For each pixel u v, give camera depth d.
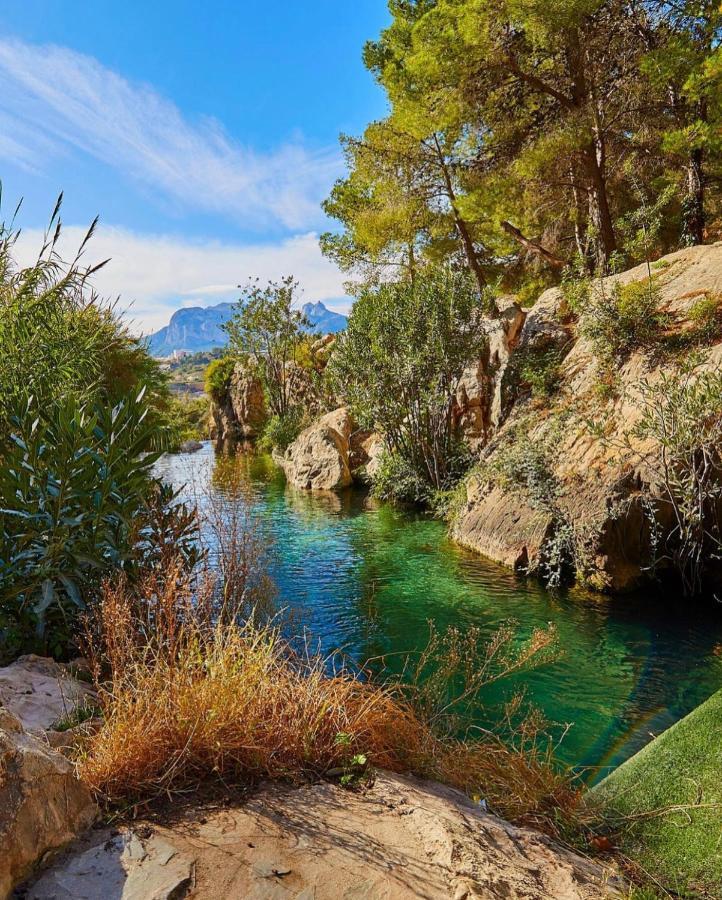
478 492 11.23
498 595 8.26
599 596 8.07
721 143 13.79
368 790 2.74
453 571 9.39
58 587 4.67
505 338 15.48
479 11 13.95
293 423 27.70
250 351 33.00
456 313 14.46
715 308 10.26
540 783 3.37
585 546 8.34
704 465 7.73
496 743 4.24
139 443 5.38
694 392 7.86
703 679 5.66
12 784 2.03
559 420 10.78
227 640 3.62
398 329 14.99
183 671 3.06
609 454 9.06
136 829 2.29
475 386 15.46
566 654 6.28
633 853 2.86
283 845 2.26
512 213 17.11
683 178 17.48
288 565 9.93
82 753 2.70
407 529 12.43
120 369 14.55
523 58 16.31
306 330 33.47
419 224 18.50
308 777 2.81
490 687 5.59
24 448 4.73
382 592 8.46
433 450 14.80
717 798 3.01
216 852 2.19
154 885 1.97
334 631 7.10
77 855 2.12
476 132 16.86
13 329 6.32
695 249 12.44
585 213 19.16
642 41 15.50
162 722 2.76
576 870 2.48
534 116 16.80
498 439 12.50
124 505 5.05
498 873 2.22
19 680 3.75
